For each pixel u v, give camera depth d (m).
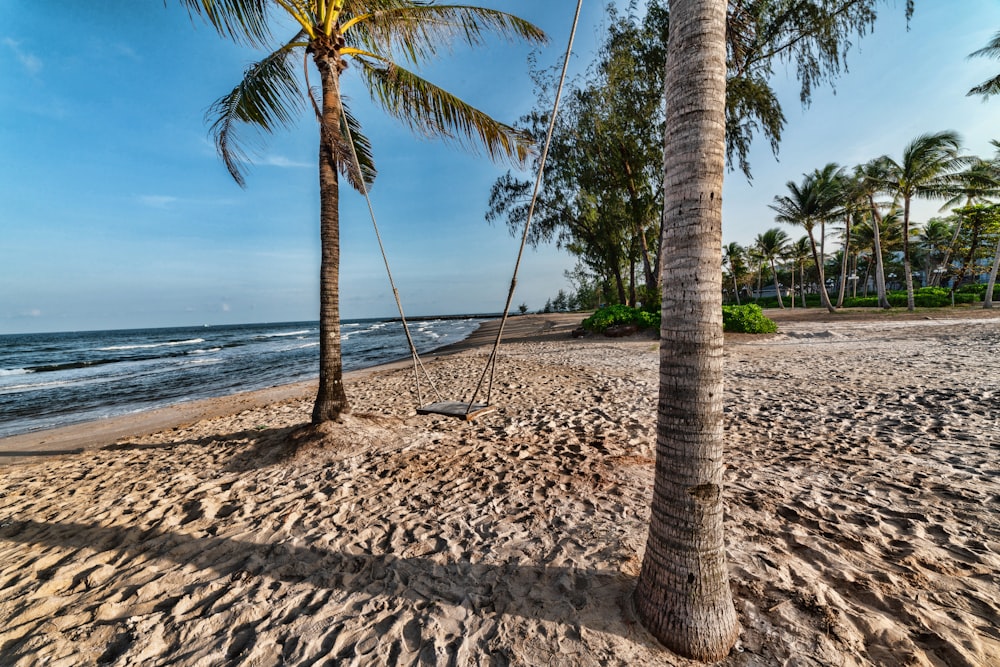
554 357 13.61
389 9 5.70
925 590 2.36
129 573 3.09
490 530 3.39
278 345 37.91
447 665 2.09
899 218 34.69
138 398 13.02
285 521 3.73
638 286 23.31
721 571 2.02
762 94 13.21
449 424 6.56
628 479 4.21
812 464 4.26
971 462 4.05
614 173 19.22
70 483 5.38
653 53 16.00
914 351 10.66
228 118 5.75
